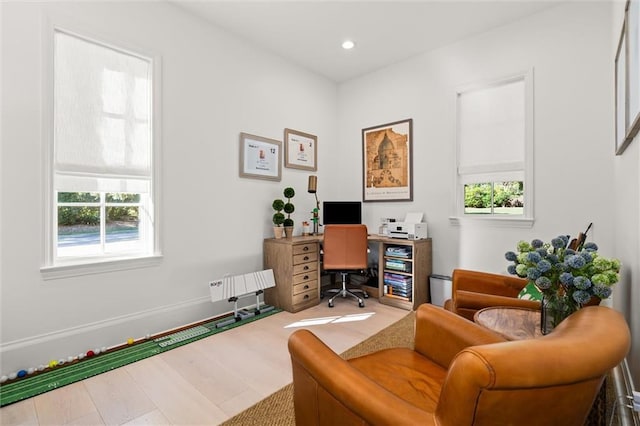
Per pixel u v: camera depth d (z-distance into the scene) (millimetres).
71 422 1572
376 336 2598
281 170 3682
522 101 2967
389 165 3938
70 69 2240
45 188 2104
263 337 2578
